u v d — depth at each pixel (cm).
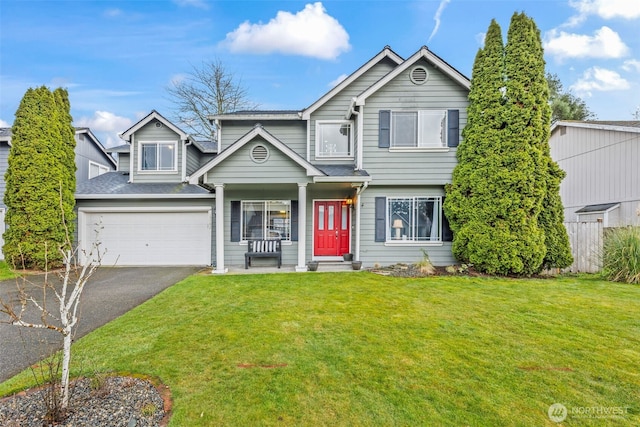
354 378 346
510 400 306
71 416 273
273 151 981
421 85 1062
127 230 1212
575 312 561
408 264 1059
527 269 872
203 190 1231
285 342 441
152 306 619
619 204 1206
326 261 1143
